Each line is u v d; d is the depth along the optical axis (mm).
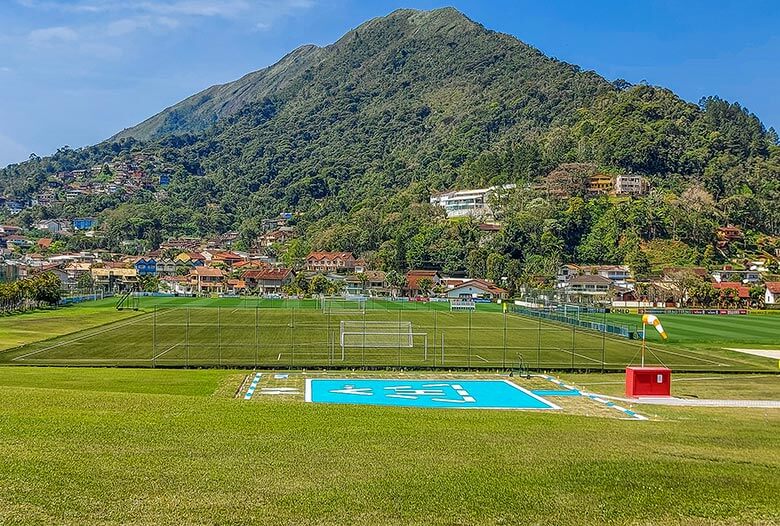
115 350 63250
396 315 109062
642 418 36344
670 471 19531
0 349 63156
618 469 19609
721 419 33906
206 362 56344
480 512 16141
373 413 28641
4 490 16484
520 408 39875
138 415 25391
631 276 178000
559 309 118875
